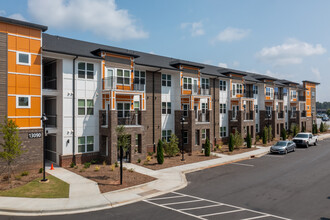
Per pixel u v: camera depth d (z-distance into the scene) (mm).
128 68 23141
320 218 10227
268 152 28609
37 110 18266
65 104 19969
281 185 15320
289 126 48000
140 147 22953
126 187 14516
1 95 16641
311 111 55656
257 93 40875
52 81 21125
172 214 10688
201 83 31078
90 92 21328
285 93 44594
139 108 23562
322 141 40125
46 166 19828
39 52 18344
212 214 10680
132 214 10711
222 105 34125
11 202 11938
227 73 34594
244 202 12266
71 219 10195
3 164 16703
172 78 28391
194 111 27875
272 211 11047
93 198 12641
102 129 21547
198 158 24141
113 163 20703
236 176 17656
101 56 21531
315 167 20625
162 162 21422
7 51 16938
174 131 28516
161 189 14469
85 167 19219
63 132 19859
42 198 12539
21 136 17391
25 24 17453
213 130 32500
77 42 23719
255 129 38062
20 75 17484
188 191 14164
